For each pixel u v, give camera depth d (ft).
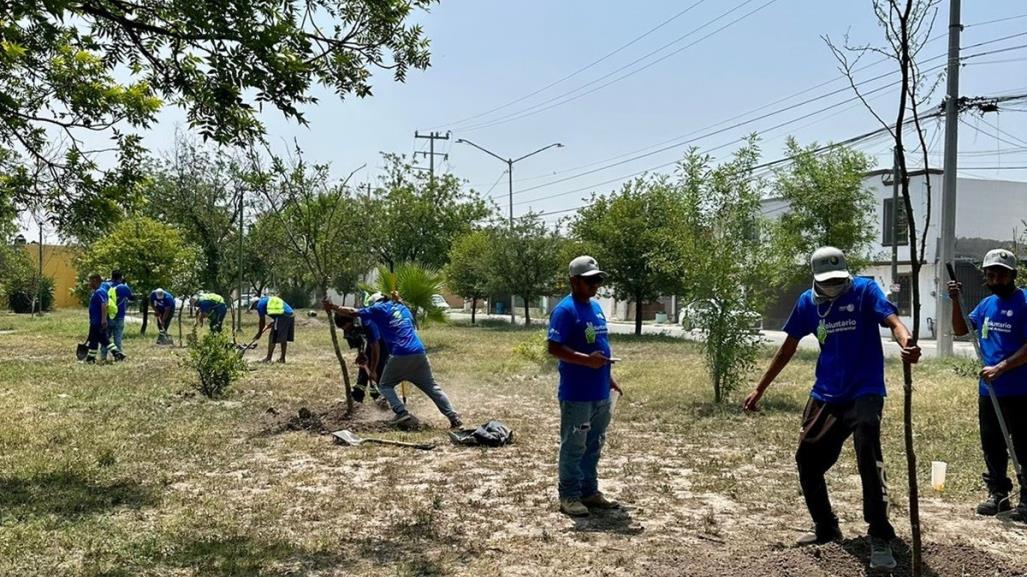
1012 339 18.67
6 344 69.46
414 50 19.44
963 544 15.15
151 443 26.99
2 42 19.90
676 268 39.50
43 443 26.53
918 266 11.93
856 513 18.92
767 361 57.88
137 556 15.80
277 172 33.12
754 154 37.93
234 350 40.63
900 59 11.43
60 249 168.45
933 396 36.86
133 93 21.71
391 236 109.29
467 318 158.30
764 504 19.94
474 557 15.97
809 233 67.46
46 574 14.79
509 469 23.72
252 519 18.51
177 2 16.89
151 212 96.37
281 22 17.43
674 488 21.75
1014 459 17.79
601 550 16.29
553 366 54.29
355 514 19.01
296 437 28.37
